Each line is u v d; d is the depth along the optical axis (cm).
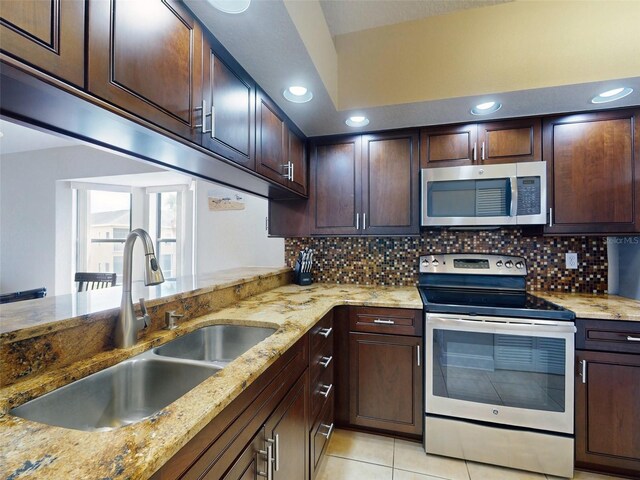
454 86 172
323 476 162
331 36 178
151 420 62
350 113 192
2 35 55
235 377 82
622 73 151
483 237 233
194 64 108
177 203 356
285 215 246
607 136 186
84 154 339
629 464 156
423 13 172
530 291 220
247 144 146
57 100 70
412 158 218
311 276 260
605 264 211
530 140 198
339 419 200
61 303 113
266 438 97
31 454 52
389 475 163
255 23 112
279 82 155
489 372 171
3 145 343
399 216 221
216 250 313
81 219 373
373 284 253
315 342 153
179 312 136
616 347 158
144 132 91
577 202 190
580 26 157
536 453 164
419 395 185
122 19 79
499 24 167
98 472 47
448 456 176
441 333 177
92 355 96
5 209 373
